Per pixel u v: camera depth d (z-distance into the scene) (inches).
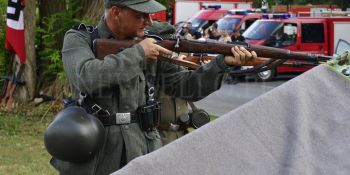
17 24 405.4
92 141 110.0
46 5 434.0
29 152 300.8
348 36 810.2
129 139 118.1
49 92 427.2
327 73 65.6
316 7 1078.4
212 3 1254.3
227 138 60.9
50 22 419.5
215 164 59.8
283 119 62.6
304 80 64.8
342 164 59.8
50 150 110.9
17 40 407.8
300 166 59.5
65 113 112.3
